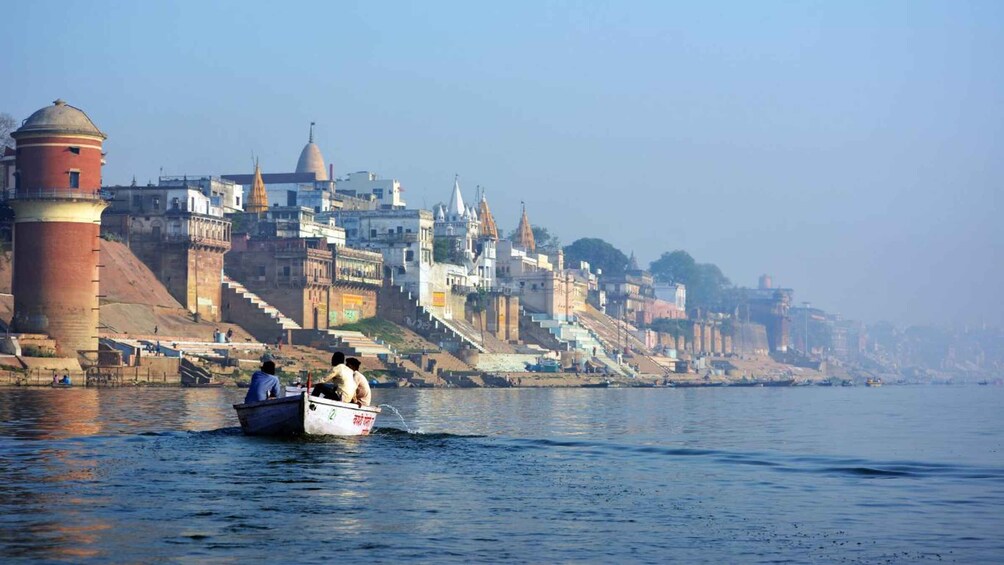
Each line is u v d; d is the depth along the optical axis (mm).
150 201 158500
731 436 64125
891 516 31734
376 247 198375
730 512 32156
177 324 148500
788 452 51625
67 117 127125
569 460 44719
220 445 45219
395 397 121250
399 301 194625
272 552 25750
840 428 76062
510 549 26562
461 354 188125
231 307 163125
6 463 39281
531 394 147625
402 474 38250
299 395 46188
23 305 125875
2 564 24281
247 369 138375
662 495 35219
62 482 34938
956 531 29516
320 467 39156
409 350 182500
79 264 126500
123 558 24938
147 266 155750
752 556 26359
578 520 30422
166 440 47250
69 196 125438
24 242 126438
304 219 195250
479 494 34500
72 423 59062
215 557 25203
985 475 41656
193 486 34438
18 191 126562
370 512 30828
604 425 73188
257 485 34844
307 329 166250
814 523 30547
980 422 88000
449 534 28125
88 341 127000
